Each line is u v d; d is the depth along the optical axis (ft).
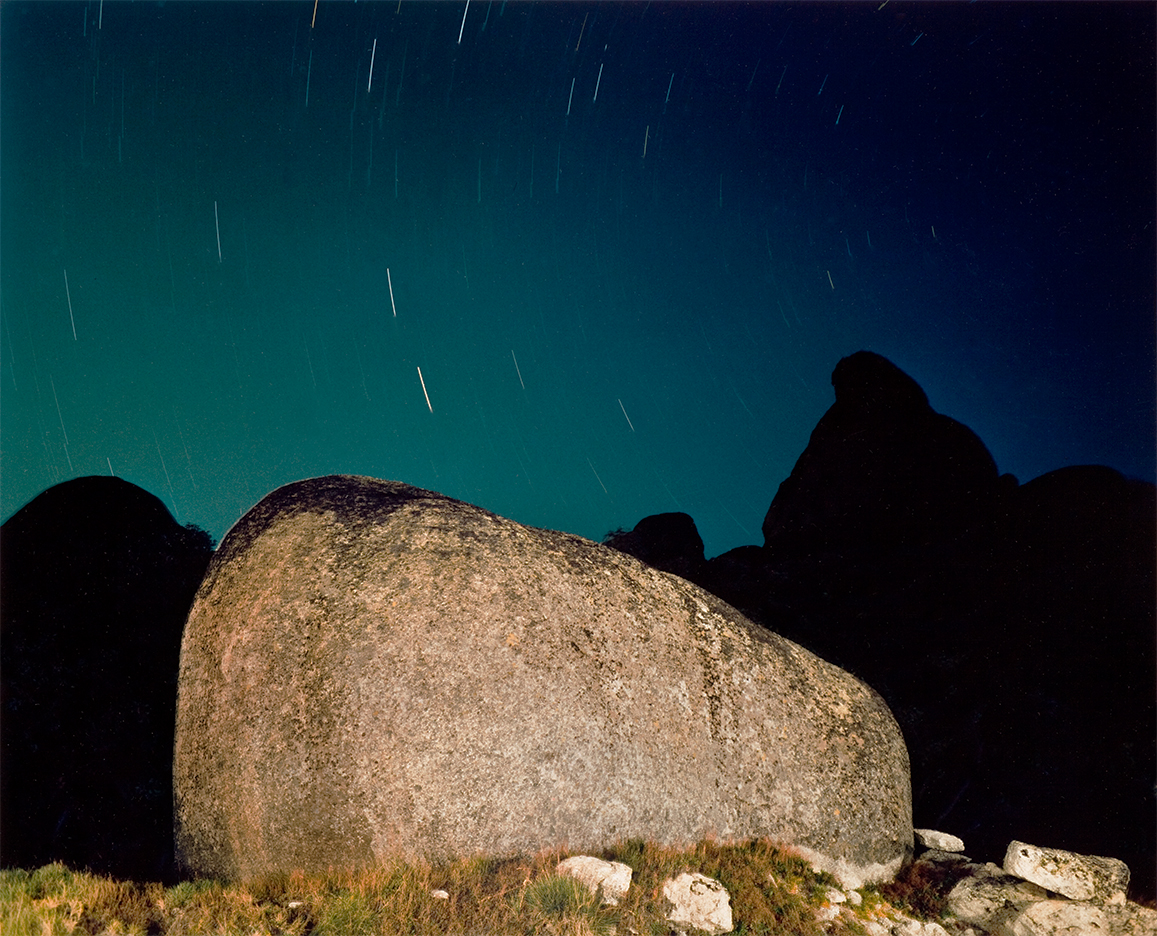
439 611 26.07
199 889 23.30
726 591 58.44
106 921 20.97
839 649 50.14
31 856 29.81
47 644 34.40
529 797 24.40
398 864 23.66
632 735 25.81
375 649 25.38
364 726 24.58
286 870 24.29
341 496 30.42
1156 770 38.93
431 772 24.22
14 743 32.04
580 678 25.99
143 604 36.24
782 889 24.54
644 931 21.75
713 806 26.03
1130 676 43.96
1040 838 35.91
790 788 26.91
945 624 50.80
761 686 28.43
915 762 41.45
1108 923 23.86
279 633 26.30
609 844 24.76
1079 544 53.26
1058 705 43.29
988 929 24.71
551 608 27.12
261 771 24.94
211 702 26.66
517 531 29.78
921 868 27.84
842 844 26.81
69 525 37.52
